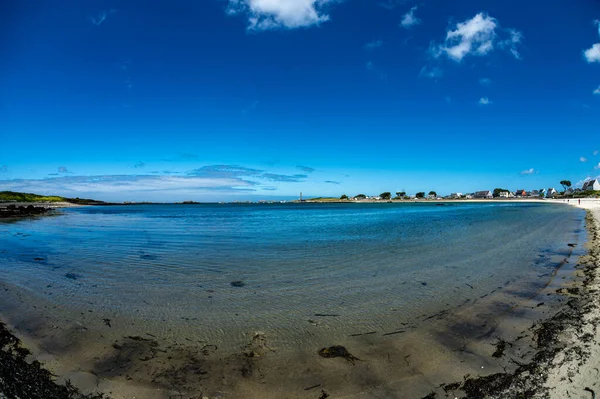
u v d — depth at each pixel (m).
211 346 6.46
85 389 5.02
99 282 11.11
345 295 9.64
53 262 14.50
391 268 13.08
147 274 12.21
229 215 62.81
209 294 9.78
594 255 14.78
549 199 143.88
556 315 7.59
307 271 12.64
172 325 7.47
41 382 5.19
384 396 4.79
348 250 17.41
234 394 4.90
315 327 7.34
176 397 4.84
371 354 6.07
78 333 7.03
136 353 6.16
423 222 36.94
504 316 7.75
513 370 5.33
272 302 9.04
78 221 43.84
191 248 18.41
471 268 12.98
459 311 8.20
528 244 18.95
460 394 4.78
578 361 5.41
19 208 63.09
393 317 7.88
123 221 43.84
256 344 6.53
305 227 32.34
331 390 4.97
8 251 17.69
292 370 5.56
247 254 16.31
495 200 179.88
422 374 5.34
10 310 8.40
